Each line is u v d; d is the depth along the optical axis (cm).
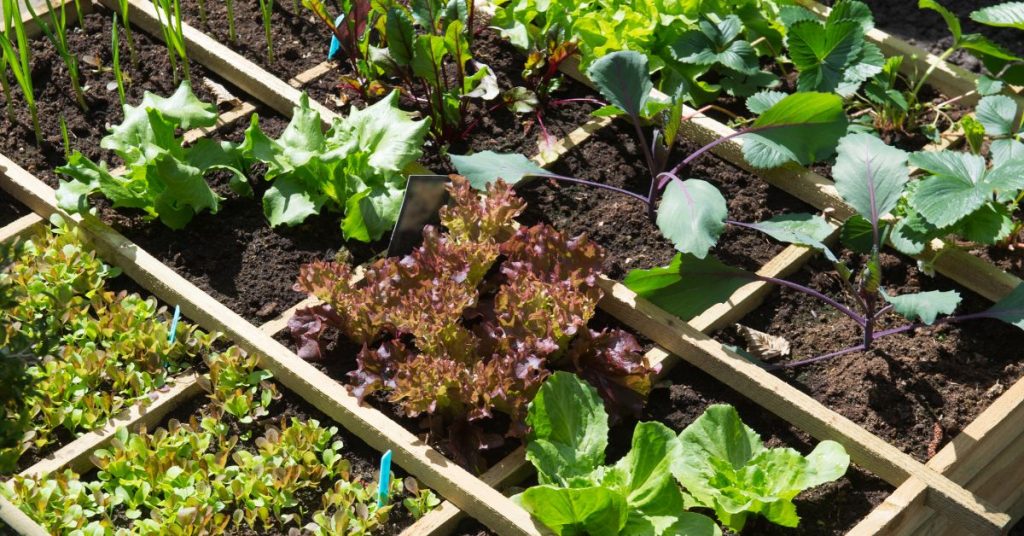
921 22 262
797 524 182
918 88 234
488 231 204
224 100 234
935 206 196
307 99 218
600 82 212
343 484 184
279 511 183
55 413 190
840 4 232
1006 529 183
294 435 189
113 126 217
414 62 220
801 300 208
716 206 197
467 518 185
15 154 225
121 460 185
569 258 202
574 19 239
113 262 211
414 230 210
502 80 239
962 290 210
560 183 223
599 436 187
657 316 201
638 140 230
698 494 183
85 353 196
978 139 220
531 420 187
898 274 212
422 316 192
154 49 243
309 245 214
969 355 202
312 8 227
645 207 219
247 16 250
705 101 238
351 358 200
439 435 190
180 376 198
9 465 171
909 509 184
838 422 190
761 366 198
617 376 194
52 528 178
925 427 193
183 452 188
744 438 188
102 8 250
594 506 177
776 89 239
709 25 232
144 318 203
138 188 214
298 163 211
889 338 203
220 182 222
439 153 226
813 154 211
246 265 211
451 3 226
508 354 192
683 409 196
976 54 237
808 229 207
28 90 220
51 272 204
